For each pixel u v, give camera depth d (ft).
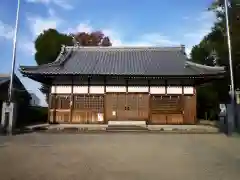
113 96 88.94
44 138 53.88
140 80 88.99
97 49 109.60
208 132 68.23
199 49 148.87
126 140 51.42
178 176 23.57
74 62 97.71
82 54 106.83
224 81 116.47
